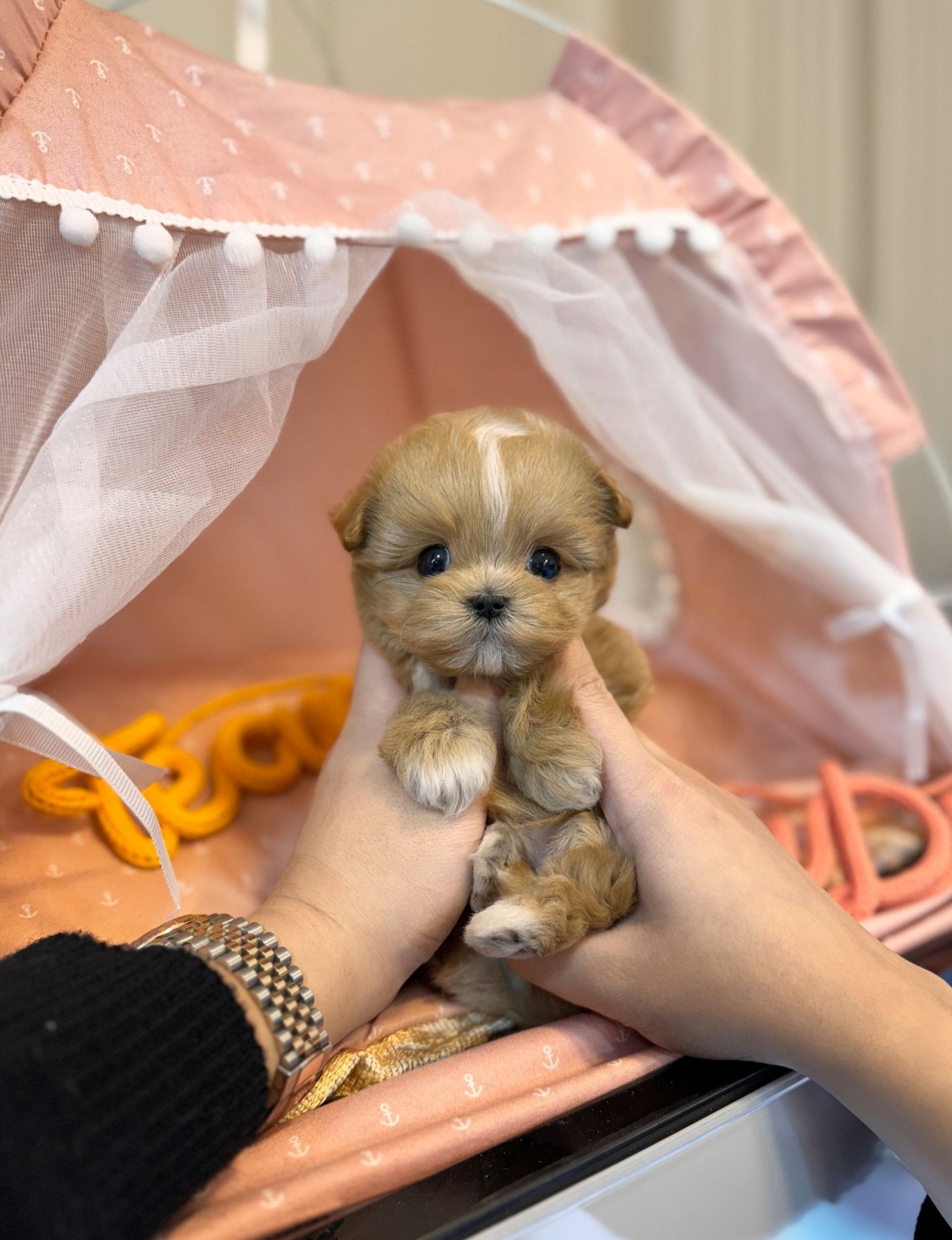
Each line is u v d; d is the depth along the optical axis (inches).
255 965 9.2
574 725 10.9
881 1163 10.5
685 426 14.7
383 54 24.7
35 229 10.5
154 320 10.8
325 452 18.7
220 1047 8.2
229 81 12.2
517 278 13.0
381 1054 11.0
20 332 10.8
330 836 11.1
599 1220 8.7
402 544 11.2
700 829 10.5
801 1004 9.4
